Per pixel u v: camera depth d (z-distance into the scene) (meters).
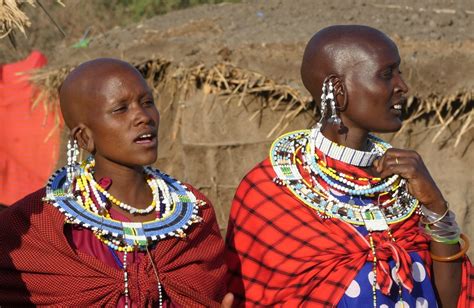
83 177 5.04
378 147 5.93
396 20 9.12
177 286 4.92
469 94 8.13
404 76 8.15
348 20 9.14
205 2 14.66
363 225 5.57
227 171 8.31
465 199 8.23
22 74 9.95
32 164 10.43
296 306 5.50
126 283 4.81
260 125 8.29
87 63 5.07
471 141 8.24
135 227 4.92
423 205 5.61
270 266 5.61
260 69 8.23
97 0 14.29
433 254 5.67
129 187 5.04
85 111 4.98
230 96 8.27
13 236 4.96
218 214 8.33
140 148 4.95
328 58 5.66
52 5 14.05
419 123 8.25
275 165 5.77
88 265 4.82
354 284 5.44
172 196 5.16
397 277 5.46
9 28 5.70
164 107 8.61
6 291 4.95
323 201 5.62
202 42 8.62
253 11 9.67
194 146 8.31
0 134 10.43
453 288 5.69
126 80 4.97
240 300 5.70
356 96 5.60
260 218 5.70
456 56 8.27
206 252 5.14
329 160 5.68
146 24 9.53
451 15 9.25
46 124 10.36
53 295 4.86
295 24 9.06
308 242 5.55
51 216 4.91
